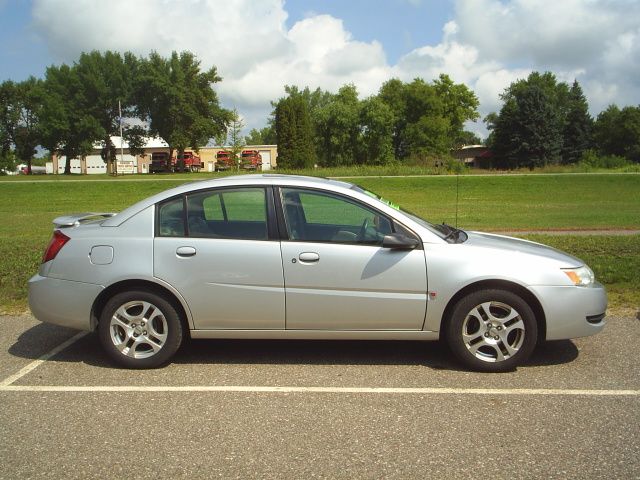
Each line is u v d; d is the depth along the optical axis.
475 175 38.44
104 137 73.94
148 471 3.24
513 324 4.72
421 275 4.74
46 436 3.68
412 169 42.41
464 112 89.81
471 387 4.46
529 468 3.22
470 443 3.53
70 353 5.38
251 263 4.80
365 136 73.12
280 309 4.82
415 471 3.21
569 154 82.88
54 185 35.66
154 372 4.86
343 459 3.35
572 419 3.86
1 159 88.38
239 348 5.51
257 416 3.96
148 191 33.62
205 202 4.98
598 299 4.81
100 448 3.51
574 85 99.50
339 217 4.92
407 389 4.43
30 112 87.06
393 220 4.86
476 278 4.70
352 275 4.76
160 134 74.31
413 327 4.82
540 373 4.75
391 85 84.50
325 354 5.31
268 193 4.96
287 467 3.27
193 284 4.82
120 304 4.88
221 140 77.94
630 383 4.50
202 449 3.49
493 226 16.56
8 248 11.18
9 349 5.50
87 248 4.92
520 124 74.94
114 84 72.81
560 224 16.94
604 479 3.10
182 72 72.12
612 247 10.70
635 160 82.00
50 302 4.95
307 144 48.53
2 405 4.18
